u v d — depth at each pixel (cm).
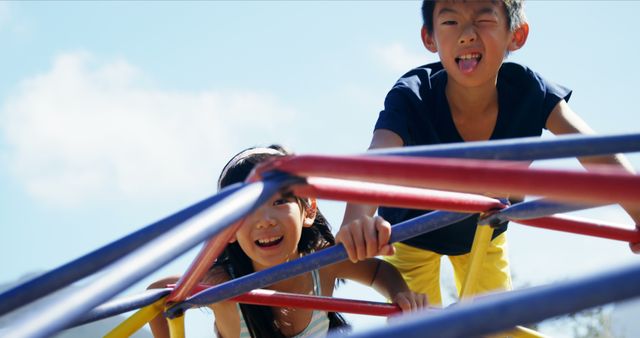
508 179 183
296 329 407
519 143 208
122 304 327
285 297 361
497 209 315
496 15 382
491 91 399
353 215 363
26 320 167
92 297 173
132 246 200
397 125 393
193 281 326
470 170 184
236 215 191
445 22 387
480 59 383
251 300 361
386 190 233
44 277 201
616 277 151
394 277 424
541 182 182
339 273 429
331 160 193
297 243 396
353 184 222
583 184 180
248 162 415
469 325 155
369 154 204
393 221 433
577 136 209
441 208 270
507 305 154
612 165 374
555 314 153
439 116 404
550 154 208
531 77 405
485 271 455
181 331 350
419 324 157
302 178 204
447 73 408
